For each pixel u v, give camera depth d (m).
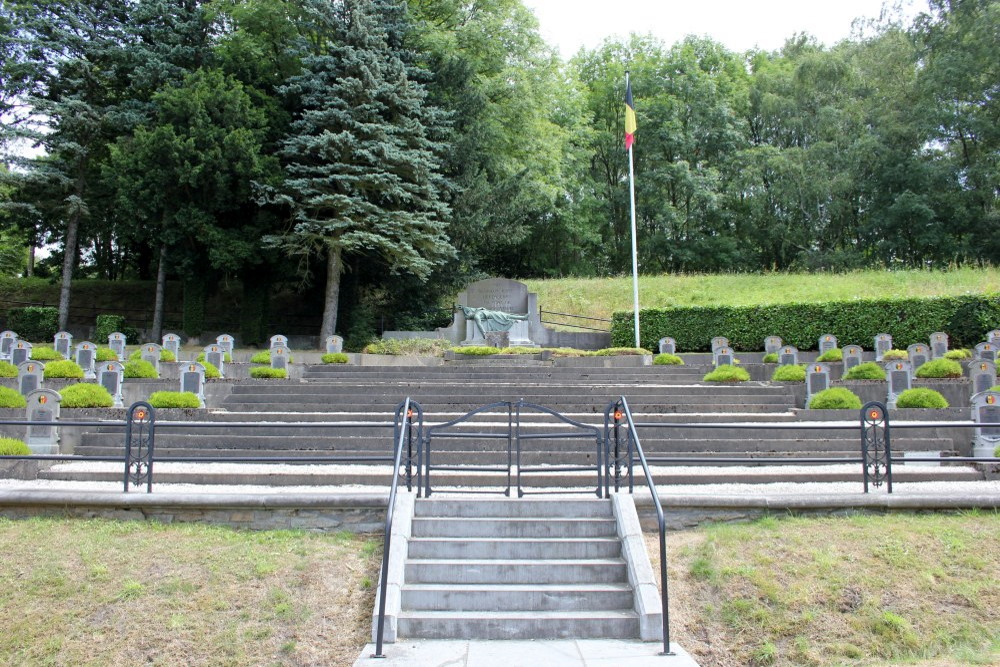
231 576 7.21
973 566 7.30
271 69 30.72
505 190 30.08
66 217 31.53
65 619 6.61
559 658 5.98
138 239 29.69
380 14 28.53
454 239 30.41
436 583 7.02
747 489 9.59
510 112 33.22
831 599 6.94
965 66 33.91
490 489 9.58
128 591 6.93
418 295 31.91
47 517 8.45
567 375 18.67
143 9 29.72
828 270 38.81
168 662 6.20
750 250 45.56
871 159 38.56
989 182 35.41
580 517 7.90
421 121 28.73
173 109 26.67
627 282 34.28
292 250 27.56
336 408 14.23
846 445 11.67
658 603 6.56
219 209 28.19
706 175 44.09
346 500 8.31
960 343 22.84
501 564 7.05
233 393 15.82
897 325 23.50
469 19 33.12
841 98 40.50
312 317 34.69
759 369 19.52
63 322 31.05
